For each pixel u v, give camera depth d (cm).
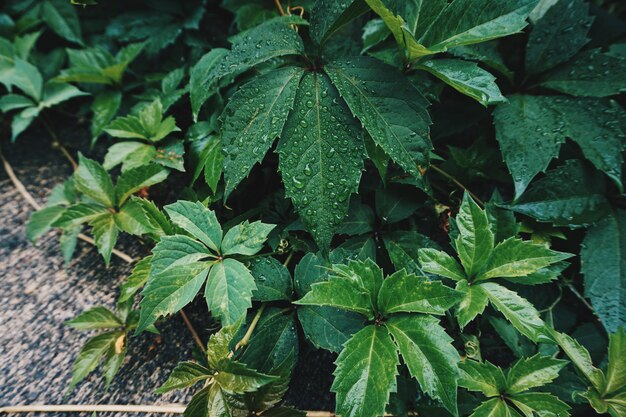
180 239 30
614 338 28
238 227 30
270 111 30
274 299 31
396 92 30
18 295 39
